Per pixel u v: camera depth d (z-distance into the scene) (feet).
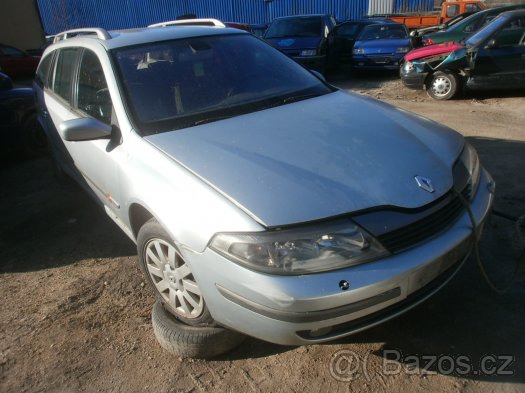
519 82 25.95
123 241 12.42
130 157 8.52
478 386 7.24
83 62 11.39
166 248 8.04
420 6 58.90
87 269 11.19
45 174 18.34
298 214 6.42
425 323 8.54
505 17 25.80
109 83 9.62
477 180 8.34
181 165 7.59
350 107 9.62
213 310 7.09
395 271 6.40
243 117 9.06
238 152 7.68
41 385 7.89
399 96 30.07
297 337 6.43
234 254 6.42
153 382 7.75
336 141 7.97
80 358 8.38
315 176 7.02
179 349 7.97
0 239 13.21
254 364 7.97
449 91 27.45
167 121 8.95
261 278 6.23
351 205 6.56
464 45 27.40
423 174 7.38
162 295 8.55
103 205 11.30
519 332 8.19
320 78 11.50
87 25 71.92
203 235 6.75
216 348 7.92
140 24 70.23
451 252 6.98
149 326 9.03
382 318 6.75
